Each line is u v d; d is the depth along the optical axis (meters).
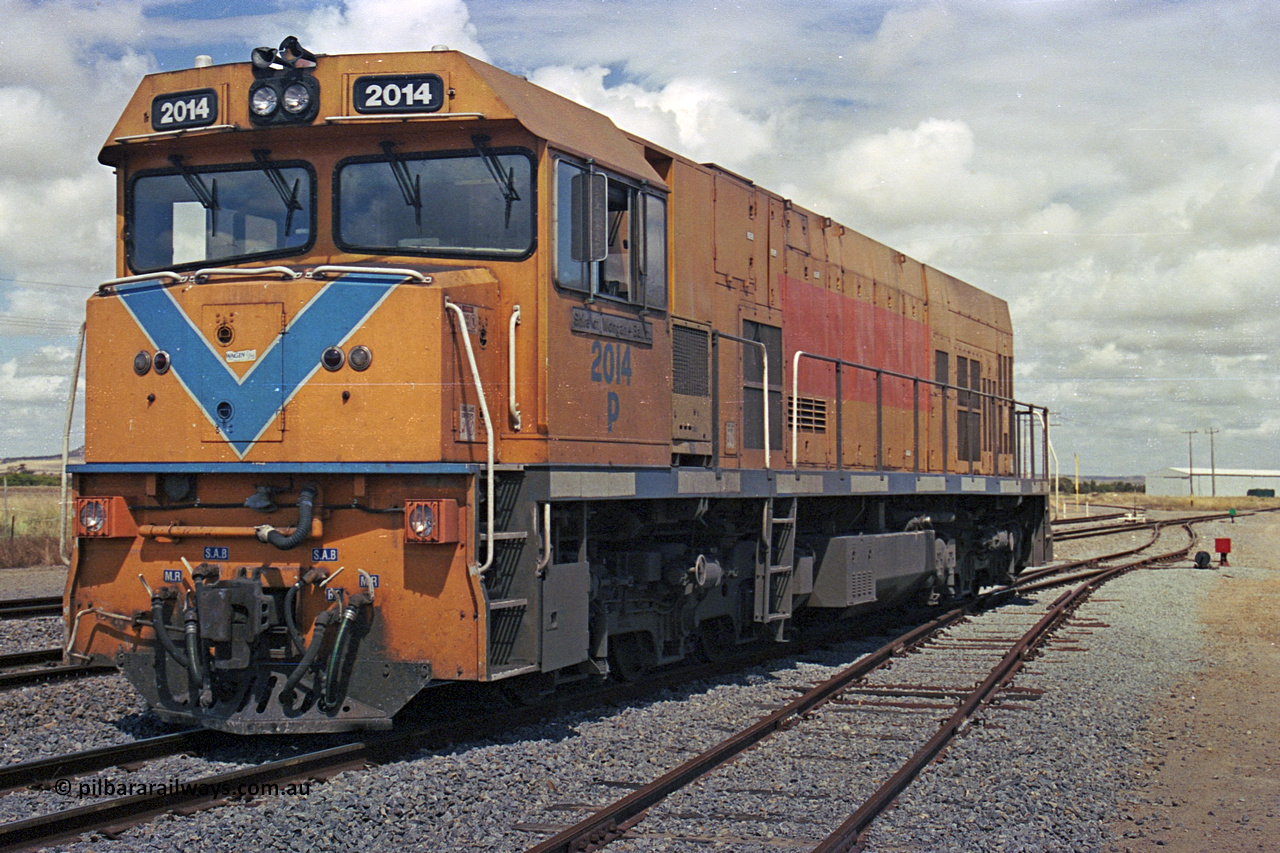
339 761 5.85
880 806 5.34
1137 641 11.38
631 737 6.72
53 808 5.16
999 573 15.41
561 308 6.61
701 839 4.89
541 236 6.48
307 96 6.46
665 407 7.78
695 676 8.76
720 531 8.80
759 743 6.73
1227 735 7.34
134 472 6.44
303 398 6.11
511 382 6.41
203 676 6.00
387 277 6.12
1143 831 5.32
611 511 7.62
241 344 6.19
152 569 6.46
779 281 10.37
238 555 6.27
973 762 6.33
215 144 6.78
